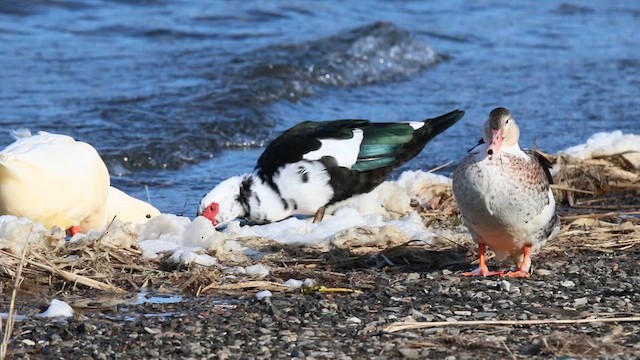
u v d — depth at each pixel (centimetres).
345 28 2698
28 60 2306
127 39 2583
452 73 2523
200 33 2662
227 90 2123
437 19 3166
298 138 1333
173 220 1188
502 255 1080
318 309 941
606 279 1054
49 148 1151
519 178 1009
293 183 1310
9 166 1109
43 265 1008
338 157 1317
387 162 1342
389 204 1349
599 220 1313
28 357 812
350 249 1141
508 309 953
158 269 1068
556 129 1955
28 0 2795
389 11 3222
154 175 1678
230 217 1313
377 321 911
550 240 1184
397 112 2122
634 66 2589
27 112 1900
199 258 1074
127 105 1983
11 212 1130
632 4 3531
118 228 1105
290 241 1166
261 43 2573
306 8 3045
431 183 1435
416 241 1160
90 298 972
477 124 2008
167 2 2953
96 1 2897
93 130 1819
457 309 952
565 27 3138
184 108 1997
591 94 2272
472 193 1018
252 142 1906
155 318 916
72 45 2481
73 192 1141
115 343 848
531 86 2362
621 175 1522
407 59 2580
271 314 927
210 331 878
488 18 3228
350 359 822
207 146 1844
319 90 2288
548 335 868
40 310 933
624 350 846
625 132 1948
